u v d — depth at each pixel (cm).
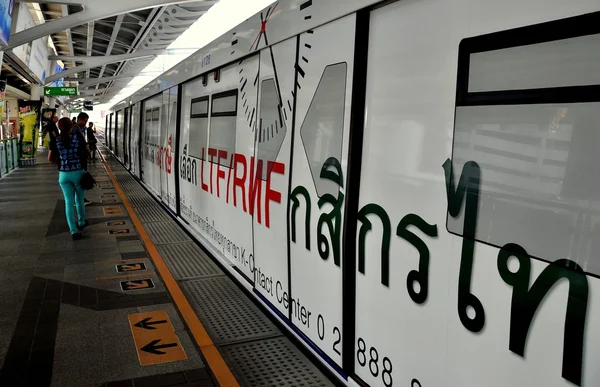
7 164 1526
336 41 274
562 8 152
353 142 257
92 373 308
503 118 173
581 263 147
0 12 861
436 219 204
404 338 226
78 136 651
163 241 647
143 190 1144
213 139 550
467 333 189
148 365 318
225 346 343
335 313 282
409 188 220
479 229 183
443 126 200
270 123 372
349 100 261
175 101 773
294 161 330
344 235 267
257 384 294
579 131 148
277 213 361
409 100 220
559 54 153
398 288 229
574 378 150
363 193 254
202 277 495
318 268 301
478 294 184
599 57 142
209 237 579
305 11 307
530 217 163
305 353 324
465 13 189
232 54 458
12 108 2739
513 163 169
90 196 1041
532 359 163
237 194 459
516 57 168
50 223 768
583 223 147
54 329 372
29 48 1680
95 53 3203
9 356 329
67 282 482
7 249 607
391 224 232
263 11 379
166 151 865
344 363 274
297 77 323
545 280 158
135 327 376
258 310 405
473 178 186
